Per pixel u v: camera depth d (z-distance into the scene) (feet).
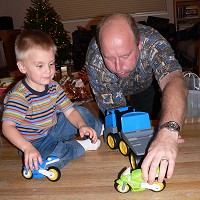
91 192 2.96
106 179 3.18
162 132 2.62
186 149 3.66
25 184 3.25
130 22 3.57
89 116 4.47
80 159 3.73
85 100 7.39
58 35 12.09
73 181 3.21
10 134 3.45
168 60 3.78
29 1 17.93
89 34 12.40
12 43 15.99
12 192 3.09
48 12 12.34
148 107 6.15
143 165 2.41
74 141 3.89
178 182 2.98
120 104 4.83
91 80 4.58
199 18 16.90
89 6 18.10
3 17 16.46
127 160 3.58
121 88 4.95
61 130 4.25
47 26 12.07
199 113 4.72
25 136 3.86
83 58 12.39
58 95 4.15
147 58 4.09
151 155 2.41
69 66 12.03
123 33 3.40
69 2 18.08
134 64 3.61
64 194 2.97
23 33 3.87
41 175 3.33
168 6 17.69
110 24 3.49
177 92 3.07
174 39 14.58
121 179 2.87
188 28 16.40
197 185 2.90
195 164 3.28
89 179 3.22
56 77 10.50
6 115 3.56
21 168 3.66
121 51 3.39
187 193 2.79
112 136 3.85
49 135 4.03
